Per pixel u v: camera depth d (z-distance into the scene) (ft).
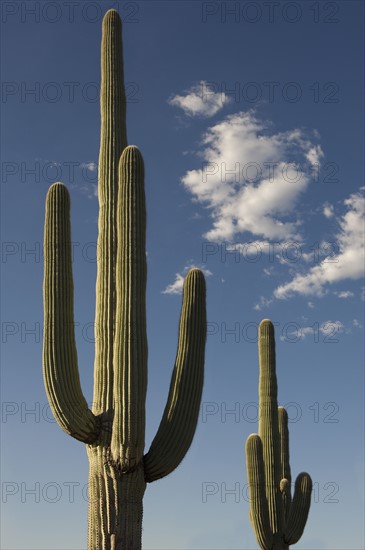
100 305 30.89
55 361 28.86
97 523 28.86
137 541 29.12
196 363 30.35
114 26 34.94
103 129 33.65
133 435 28.60
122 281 29.58
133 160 30.55
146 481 29.91
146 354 29.43
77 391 29.09
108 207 32.17
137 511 29.22
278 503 44.86
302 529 45.27
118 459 28.68
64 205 30.35
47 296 29.40
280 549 44.32
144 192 30.63
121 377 28.86
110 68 34.40
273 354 47.21
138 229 30.07
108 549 28.53
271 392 46.52
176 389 30.04
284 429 50.44
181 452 29.71
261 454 44.32
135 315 29.30
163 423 29.86
